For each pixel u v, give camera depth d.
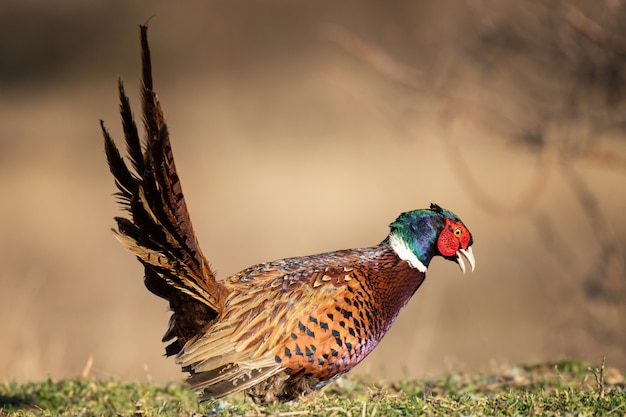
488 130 26.67
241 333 14.26
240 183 53.34
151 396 17.86
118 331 33.41
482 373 19.84
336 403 14.05
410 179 52.19
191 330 14.77
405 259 15.71
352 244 44.34
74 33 77.94
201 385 14.22
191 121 65.00
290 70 72.75
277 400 14.61
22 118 67.19
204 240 45.41
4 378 20.89
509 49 27.94
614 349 29.11
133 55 76.50
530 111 27.78
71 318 35.59
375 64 27.58
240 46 74.94
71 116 67.25
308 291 14.59
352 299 14.80
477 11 27.98
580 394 14.95
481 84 28.58
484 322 36.97
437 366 29.61
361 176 53.41
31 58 76.94
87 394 17.97
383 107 29.27
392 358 31.25
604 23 25.42
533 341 33.84
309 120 64.00
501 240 42.97
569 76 27.05
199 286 14.16
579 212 44.28
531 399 14.52
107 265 43.81
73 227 47.91
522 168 51.69
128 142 13.41
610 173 51.31
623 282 29.02
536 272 39.53
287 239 45.16
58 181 55.03
